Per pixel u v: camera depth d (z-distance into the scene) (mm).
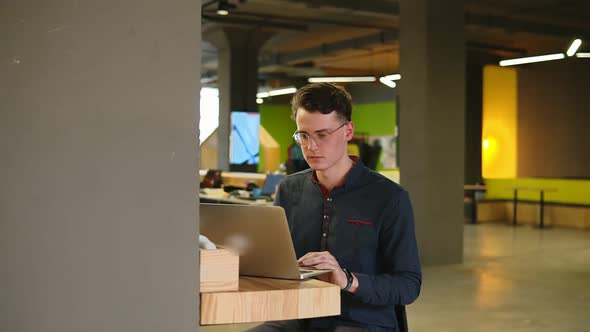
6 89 1189
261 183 9289
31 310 1215
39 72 1210
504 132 18672
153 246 1307
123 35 1267
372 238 2234
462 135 9289
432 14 9023
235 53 16656
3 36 1185
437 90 9078
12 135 1195
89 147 1248
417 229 9148
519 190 15891
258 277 1806
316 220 2318
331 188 2305
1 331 1196
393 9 13289
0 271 1193
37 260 1217
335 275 1976
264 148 18094
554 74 18062
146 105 1289
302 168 7910
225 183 9977
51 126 1220
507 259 9781
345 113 2186
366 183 2281
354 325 2193
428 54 8992
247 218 1779
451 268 8930
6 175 1193
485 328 5828
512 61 15820
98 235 1260
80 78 1237
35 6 1203
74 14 1229
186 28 1316
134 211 1287
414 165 9195
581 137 17531
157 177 1305
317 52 19359
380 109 25562
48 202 1222
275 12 15031
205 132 12508
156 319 1315
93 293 1259
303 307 1589
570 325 5957
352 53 20188
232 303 1486
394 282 2113
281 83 27562
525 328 5844
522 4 13250
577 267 9070
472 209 15539
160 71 1298
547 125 18156
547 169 18141
